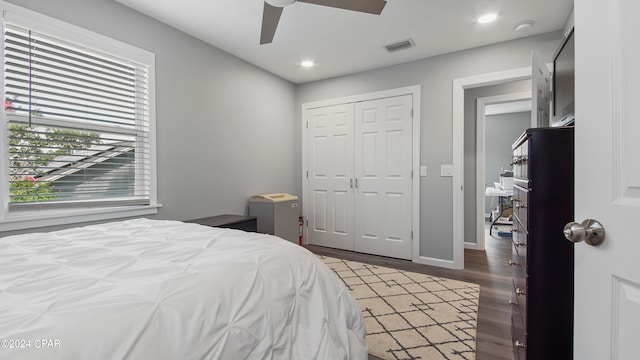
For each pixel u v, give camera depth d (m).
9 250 1.17
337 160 3.93
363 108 3.71
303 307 1.05
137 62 2.33
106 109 2.17
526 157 1.28
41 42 1.85
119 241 1.30
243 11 2.34
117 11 2.20
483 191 3.93
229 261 1.01
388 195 3.58
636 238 0.61
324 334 1.01
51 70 1.89
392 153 3.54
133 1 2.20
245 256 1.08
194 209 2.79
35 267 0.96
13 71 1.74
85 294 0.75
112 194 2.22
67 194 1.98
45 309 0.66
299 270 1.13
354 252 3.81
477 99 3.92
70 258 1.06
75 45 1.99
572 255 1.18
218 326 0.76
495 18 2.44
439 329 1.90
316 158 4.10
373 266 3.22
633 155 0.62
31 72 1.81
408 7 2.28
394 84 3.49
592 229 0.71
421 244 3.36
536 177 1.21
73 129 2.01
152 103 2.42
